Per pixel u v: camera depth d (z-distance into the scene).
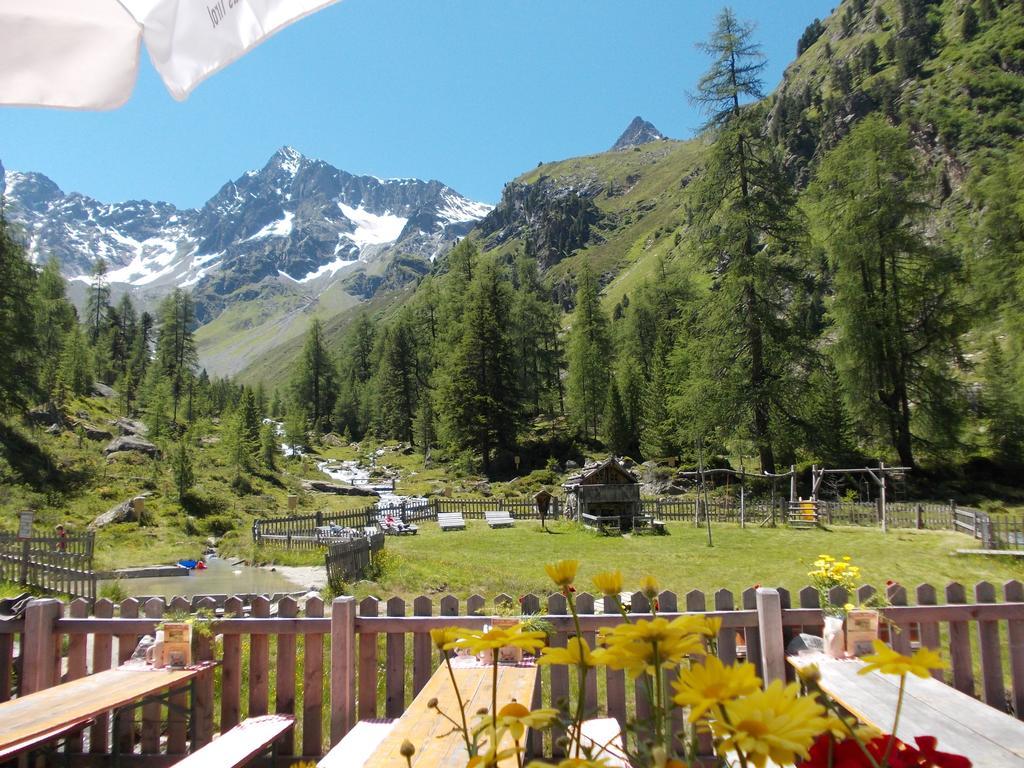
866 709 4.11
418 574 17.08
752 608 5.72
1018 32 108.44
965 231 45.28
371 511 34.19
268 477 49.03
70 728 4.54
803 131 134.00
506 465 60.38
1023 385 36.62
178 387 84.94
